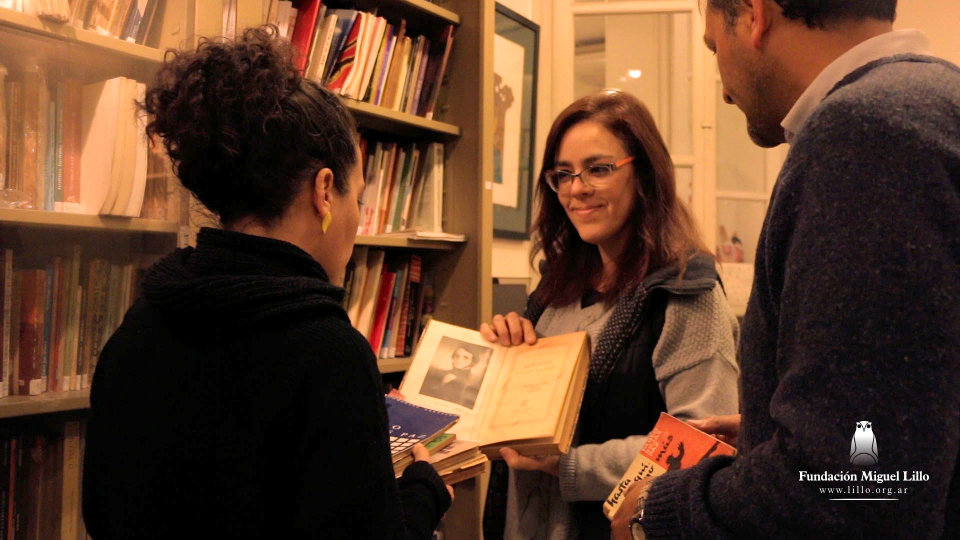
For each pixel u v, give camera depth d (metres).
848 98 0.61
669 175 1.48
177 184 1.36
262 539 0.69
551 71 2.90
